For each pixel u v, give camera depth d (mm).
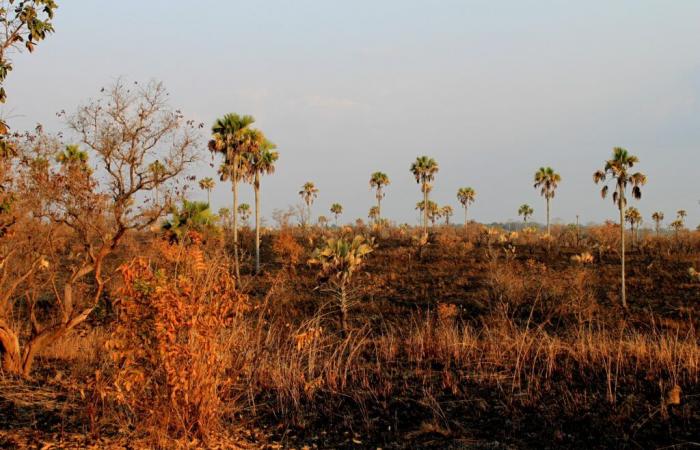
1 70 6746
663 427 6816
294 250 40500
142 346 6137
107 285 12344
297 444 6762
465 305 27891
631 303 28703
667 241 47062
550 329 19188
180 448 6004
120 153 8945
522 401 8008
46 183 8750
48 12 7039
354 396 8500
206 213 19172
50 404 7332
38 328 9531
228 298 6594
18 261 9562
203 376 6371
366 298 30281
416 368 10227
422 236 48188
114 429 6449
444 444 6680
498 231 57000
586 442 6598
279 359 9312
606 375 9133
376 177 68062
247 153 34094
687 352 9648
